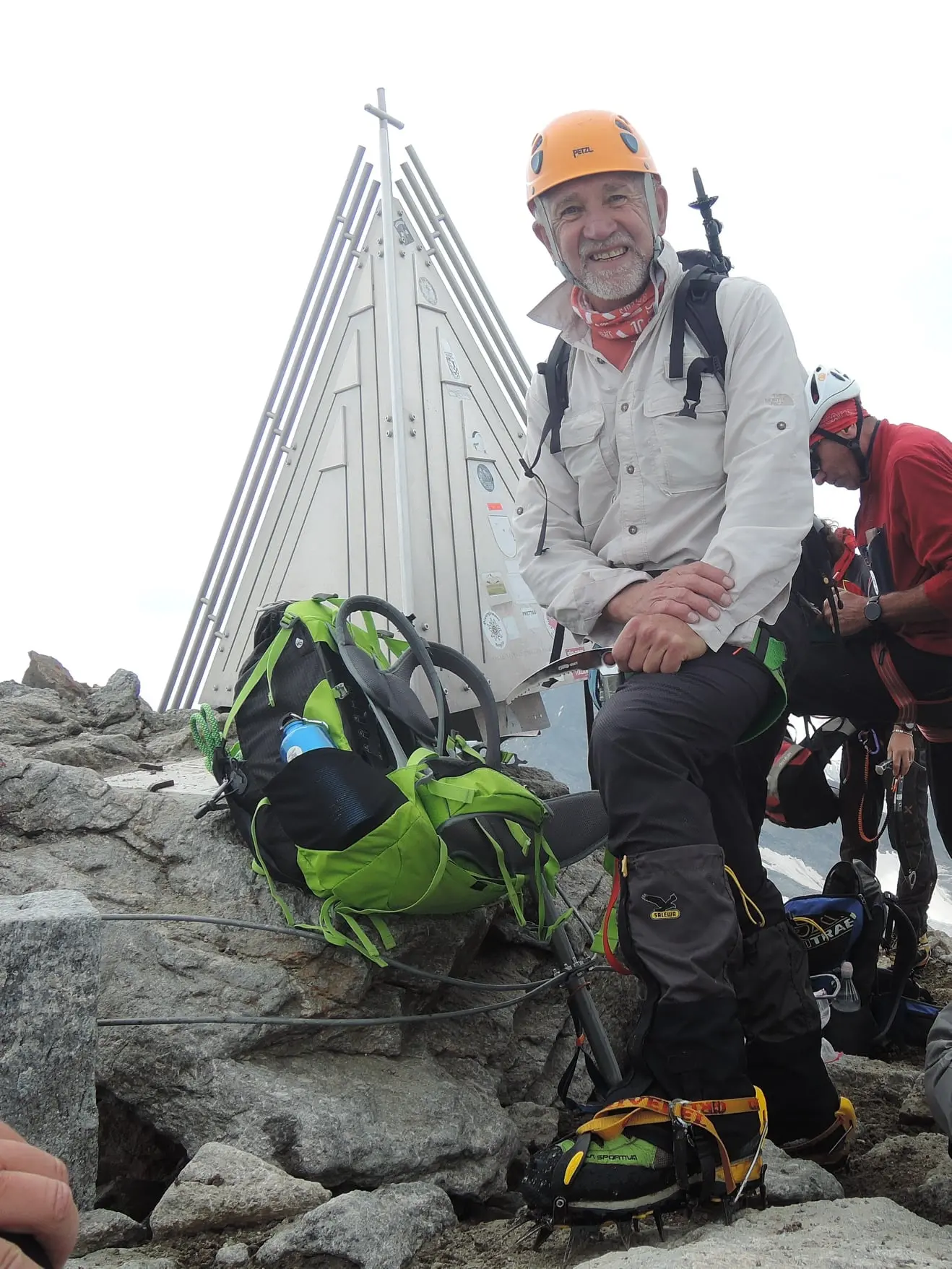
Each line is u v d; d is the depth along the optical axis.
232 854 3.67
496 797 3.20
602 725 2.54
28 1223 0.84
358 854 3.16
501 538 5.91
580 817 3.65
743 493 2.68
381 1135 3.05
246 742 3.56
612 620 2.84
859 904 4.22
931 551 3.81
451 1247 2.60
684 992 2.31
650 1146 2.31
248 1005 3.24
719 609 2.56
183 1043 3.12
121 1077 3.14
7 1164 0.88
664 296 2.84
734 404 2.77
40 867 3.71
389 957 3.32
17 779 3.93
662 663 2.53
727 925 2.37
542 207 2.85
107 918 3.08
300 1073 3.21
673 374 2.81
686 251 3.02
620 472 2.90
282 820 3.24
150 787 4.13
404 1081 3.32
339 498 5.94
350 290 6.10
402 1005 3.55
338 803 3.14
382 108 6.04
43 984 2.55
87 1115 2.60
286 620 3.58
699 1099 2.31
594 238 2.78
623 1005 4.30
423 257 6.11
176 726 5.82
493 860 3.21
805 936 4.21
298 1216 2.66
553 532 3.10
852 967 4.21
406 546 5.63
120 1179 3.21
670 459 2.82
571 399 3.01
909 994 4.65
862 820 4.99
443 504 5.83
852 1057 4.03
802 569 3.00
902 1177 2.88
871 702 3.95
